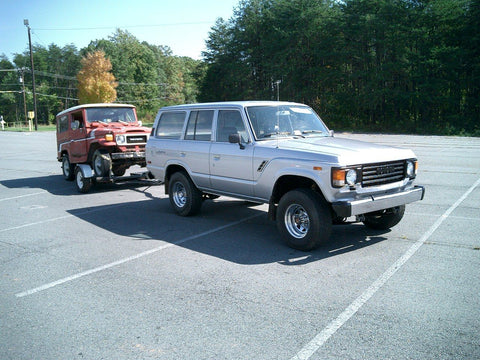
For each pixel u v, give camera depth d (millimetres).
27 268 5430
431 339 3334
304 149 5609
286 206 5719
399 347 3232
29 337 3635
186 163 7586
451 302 3986
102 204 9672
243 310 3980
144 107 96438
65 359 3270
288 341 3389
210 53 63281
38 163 19203
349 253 5512
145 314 3986
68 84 102250
